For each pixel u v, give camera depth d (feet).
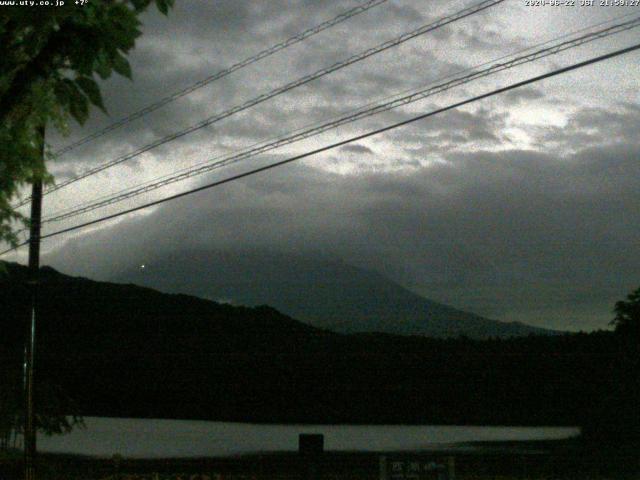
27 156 20.93
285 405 171.94
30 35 17.78
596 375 140.36
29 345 65.36
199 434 152.87
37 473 90.07
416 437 138.82
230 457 114.42
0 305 217.36
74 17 18.03
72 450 131.23
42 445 139.44
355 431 150.00
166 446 135.33
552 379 149.69
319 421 169.89
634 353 130.52
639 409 115.65
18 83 18.39
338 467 89.92
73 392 192.03
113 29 18.20
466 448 120.67
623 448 106.63
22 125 20.29
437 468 49.73
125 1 18.69
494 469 91.81
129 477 85.35
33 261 65.05
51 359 196.65
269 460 106.22
